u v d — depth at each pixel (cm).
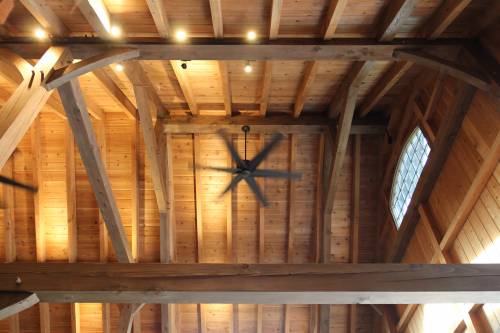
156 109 710
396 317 748
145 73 622
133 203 760
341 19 494
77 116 484
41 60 460
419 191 621
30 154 729
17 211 750
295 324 831
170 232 752
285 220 792
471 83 471
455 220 550
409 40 507
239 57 502
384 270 376
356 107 736
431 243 623
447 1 459
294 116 721
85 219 770
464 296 372
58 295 367
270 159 770
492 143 477
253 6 468
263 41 505
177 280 371
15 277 366
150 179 768
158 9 445
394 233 726
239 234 800
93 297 371
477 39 504
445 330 605
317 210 770
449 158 571
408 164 686
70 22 488
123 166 760
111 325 802
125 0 458
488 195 499
